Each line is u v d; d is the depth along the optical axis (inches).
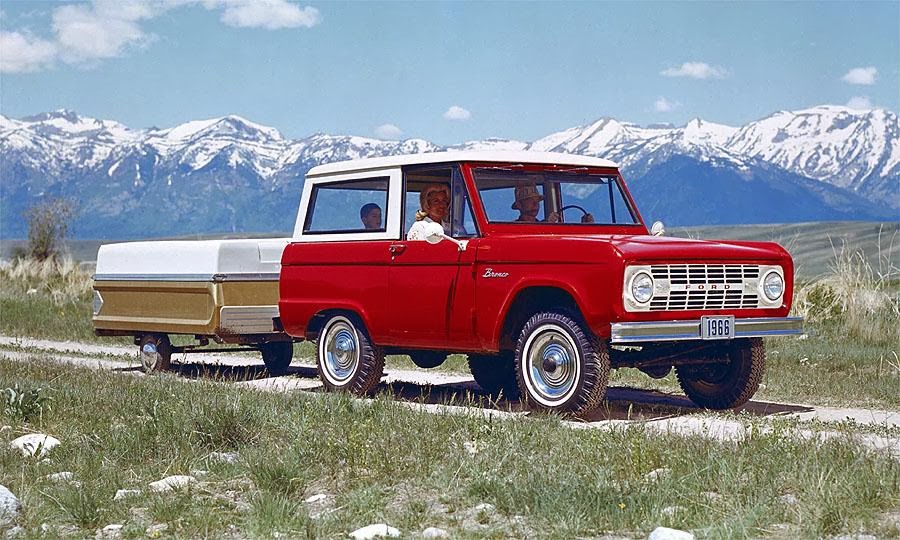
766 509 224.1
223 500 252.1
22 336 770.8
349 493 254.8
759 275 387.9
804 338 624.7
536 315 382.3
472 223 399.5
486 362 469.7
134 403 374.0
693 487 244.2
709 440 296.7
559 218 413.7
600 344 368.5
